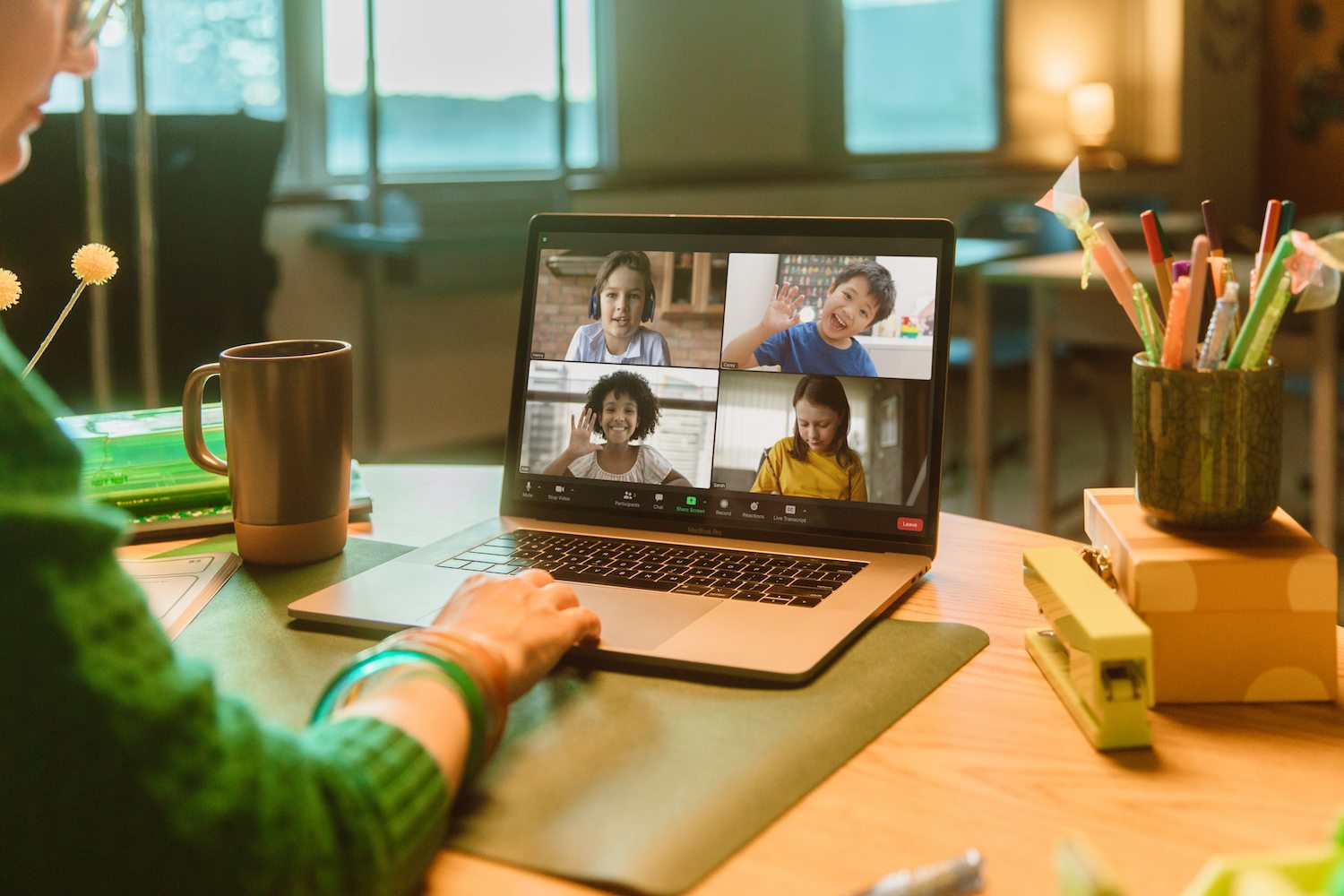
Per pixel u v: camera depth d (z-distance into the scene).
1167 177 6.69
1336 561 0.70
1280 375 0.74
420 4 4.49
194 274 3.04
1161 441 0.74
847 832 0.56
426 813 0.52
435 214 3.98
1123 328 2.99
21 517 0.40
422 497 1.19
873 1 5.88
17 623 0.40
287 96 4.18
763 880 0.52
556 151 4.96
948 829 0.56
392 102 4.47
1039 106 6.46
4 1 0.48
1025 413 5.35
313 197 4.11
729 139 5.39
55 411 0.45
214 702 0.45
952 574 0.95
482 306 4.66
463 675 0.60
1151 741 0.65
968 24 6.17
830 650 0.75
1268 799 0.59
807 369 0.98
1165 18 6.62
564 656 0.76
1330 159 6.89
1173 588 0.71
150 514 1.07
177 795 0.41
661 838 0.55
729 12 5.30
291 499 0.95
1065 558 0.77
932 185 6.02
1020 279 3.13
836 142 5.73
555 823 0.56
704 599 0.84
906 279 0.96
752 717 0.68
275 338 4.08
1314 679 0.71
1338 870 0.35
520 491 1.06
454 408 4.64
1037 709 0.70
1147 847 0.55
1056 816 0.58
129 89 3.72
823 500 0.97
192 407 0.98
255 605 0.88
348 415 0.98
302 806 0.46
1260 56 7.09
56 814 0.40
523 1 4.76
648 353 1.03
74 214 2.58
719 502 0.99
